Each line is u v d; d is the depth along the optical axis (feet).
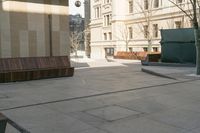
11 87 39.93
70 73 51.80
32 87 39.83
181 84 41.16
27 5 55.62
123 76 52.24
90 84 42.06
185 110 25.57
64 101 30.17
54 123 22.16
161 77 50.31
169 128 20.52
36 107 27.55
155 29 151.23
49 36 58.85
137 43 162.81
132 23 167.32
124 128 20.67
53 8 59.26
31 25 56.24
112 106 27.45
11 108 27.17
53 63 51.44
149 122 22.03
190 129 20.24
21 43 55.01
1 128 13.97
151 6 152.05
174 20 137.69
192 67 66.49
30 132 20.03
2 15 52.80
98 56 197.36
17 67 46.93
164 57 74.43
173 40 72.02
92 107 27.20
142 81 44.70
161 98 31.01
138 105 27.71
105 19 188.75
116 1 172.65
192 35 68.39
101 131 20.10
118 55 138.21
